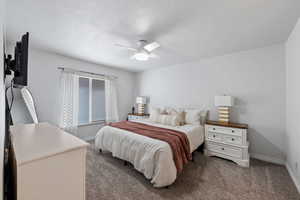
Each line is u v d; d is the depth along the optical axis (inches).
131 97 201.5
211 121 123.0
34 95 114.3
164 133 94.1
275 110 102.0
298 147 73.8
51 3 59.4
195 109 139.6
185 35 88.0
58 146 34.8
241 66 116.2
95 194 67.7
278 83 100.8
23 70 43.8
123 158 91.4
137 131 98.2
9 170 37.3
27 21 73.2
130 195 67.2
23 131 50.3
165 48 110.3
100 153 116.3
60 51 118.2
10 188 36.2
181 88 154.6
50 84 122.6
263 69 106.6
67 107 132.3
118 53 122.2
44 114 119.6
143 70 190.7
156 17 69.2
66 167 33.7
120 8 62.4
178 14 66.5
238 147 99.7
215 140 111.0
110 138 103.0
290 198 65.9
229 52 119.0
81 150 36.3
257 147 108.9
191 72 146.6
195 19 70.6
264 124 106.1
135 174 85.4
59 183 32.7
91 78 157.1
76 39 94.7
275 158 101.8
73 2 58.7
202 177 82.8
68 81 132.8
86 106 154.6
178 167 75.9
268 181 79.0
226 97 110.9
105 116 170.4
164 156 72.2
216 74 129.6
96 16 68.7
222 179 80.8
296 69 76.5
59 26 78.2
